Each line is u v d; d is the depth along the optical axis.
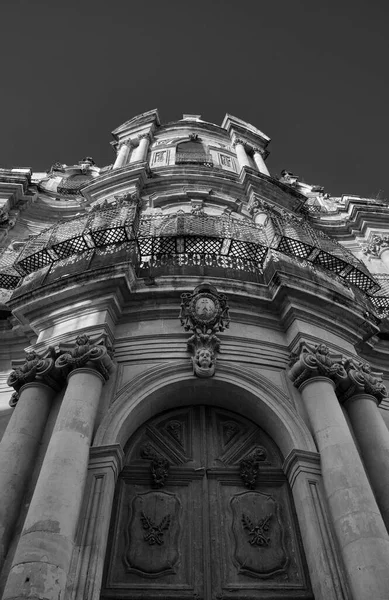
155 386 5.97
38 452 5.39
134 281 6.89
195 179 13.15
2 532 4.57
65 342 6.11
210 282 7.01
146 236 7.76
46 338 6.59
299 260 8.15
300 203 13.85
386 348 8.11
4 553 4.48
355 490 4.87
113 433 5.36
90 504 4.75
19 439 5.31
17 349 7.64
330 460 5.23
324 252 8.39
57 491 4.46
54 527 4.19
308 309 7.00
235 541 5.19
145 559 4.95
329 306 7.12
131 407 5.70
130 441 5.89
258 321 6.99
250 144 17.75
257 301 7.00
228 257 7.98
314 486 5.19
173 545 5.09
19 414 5.56
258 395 6.02
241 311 6.97
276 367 6.50
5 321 7.75
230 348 6.54
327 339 6.90
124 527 5.19
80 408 5.30
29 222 13.38
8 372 7.42
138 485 5.59
